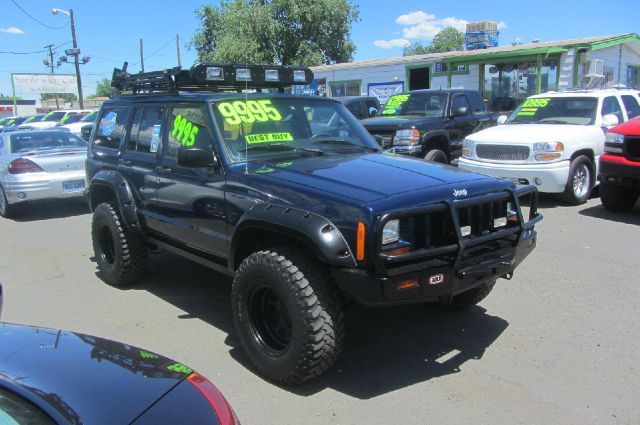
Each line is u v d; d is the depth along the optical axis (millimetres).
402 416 3342
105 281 6047
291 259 3543
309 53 33188
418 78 22422
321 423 3289
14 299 5562
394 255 3309
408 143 10414
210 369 3986
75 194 10008
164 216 4984
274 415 3383
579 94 10164
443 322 4730
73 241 8133
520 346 4227
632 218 8250
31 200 9703
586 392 3547
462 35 62594
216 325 4809
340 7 34156
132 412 1987
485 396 3545
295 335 3488
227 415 2107
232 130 4457
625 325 4516
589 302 5020
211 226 4367
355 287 3324
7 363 2236
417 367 3967
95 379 2168
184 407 2064
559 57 18469
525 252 4164
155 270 6410
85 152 10242
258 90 5730
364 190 3525
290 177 3867
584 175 9242
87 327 4805
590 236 7234
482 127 12477
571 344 4219
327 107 5199
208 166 4301
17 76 58438
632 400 3439
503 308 4973
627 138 7938
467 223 3693
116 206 5836
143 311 5160
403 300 3361
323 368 3570
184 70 5051
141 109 5488
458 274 3559
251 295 3785
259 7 32781
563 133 8977
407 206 3377
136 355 2480
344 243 3346
